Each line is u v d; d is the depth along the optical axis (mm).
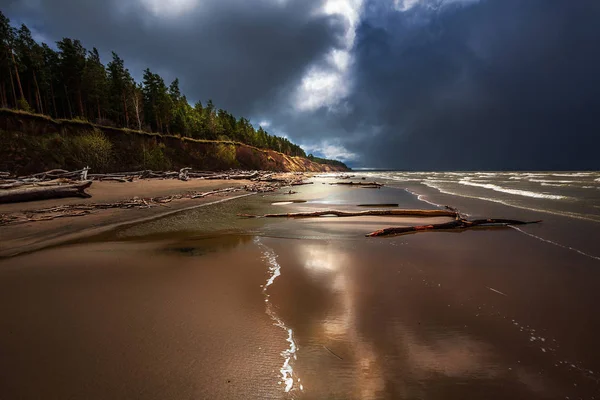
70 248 7754
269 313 4117
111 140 39781
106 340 3428
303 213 13234
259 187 28672
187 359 3090
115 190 19906
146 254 7215
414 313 4102
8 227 9883
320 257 6938
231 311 4176
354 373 2900
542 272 5734
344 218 12734
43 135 31219
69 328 3709
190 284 5234
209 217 13008
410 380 2805
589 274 5578
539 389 2660
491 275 5605
